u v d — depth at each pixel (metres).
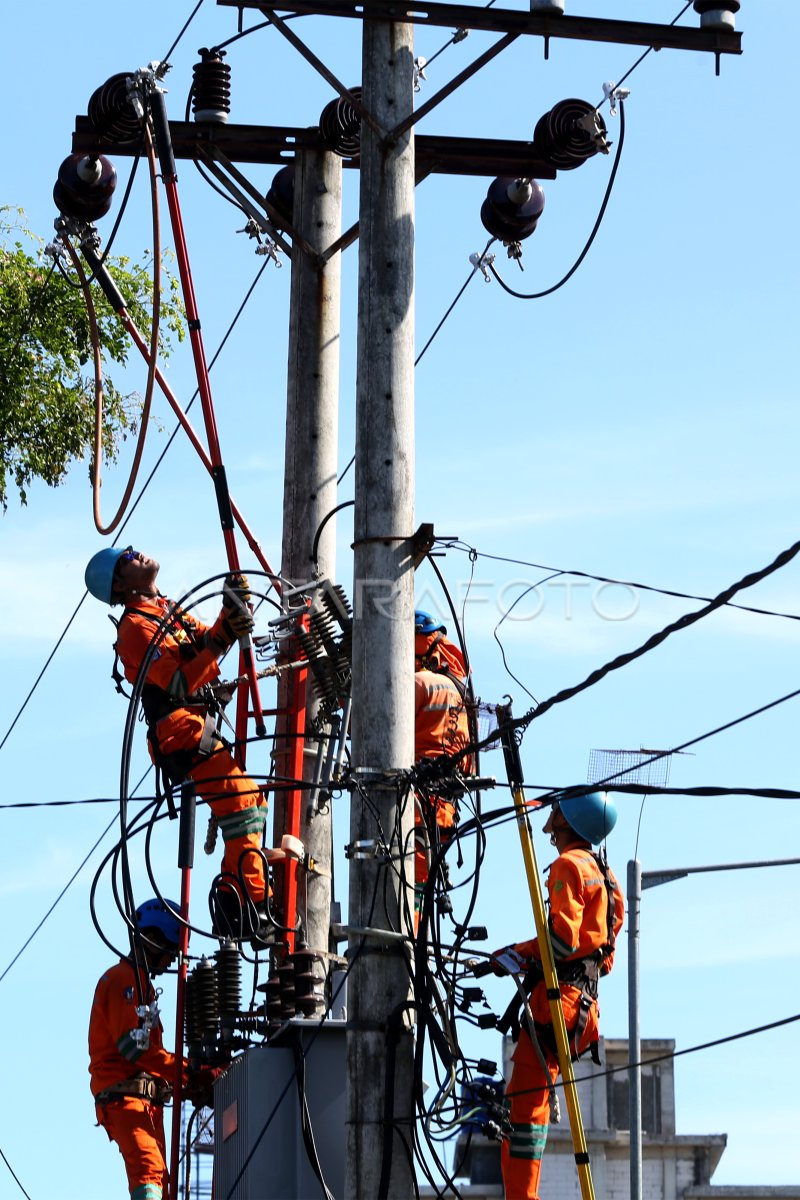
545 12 15.98
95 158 18.56
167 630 16.62
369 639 15.48
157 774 16.95
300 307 18.69
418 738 17.06
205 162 18.83
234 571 16.56
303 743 17.34
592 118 18.06
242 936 16.31
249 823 16.89
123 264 27.42
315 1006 16.30
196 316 17.80
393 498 15.71
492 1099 15.20
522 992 15.29
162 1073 17.47
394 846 15.20
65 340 27.22
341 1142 15.41
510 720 15.06
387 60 16.39
